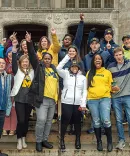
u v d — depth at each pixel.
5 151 6.50
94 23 14.89
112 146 6.54
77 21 14.80
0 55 7.44
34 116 7.85
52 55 7.02
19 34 16.61
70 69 6.48
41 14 14.81
